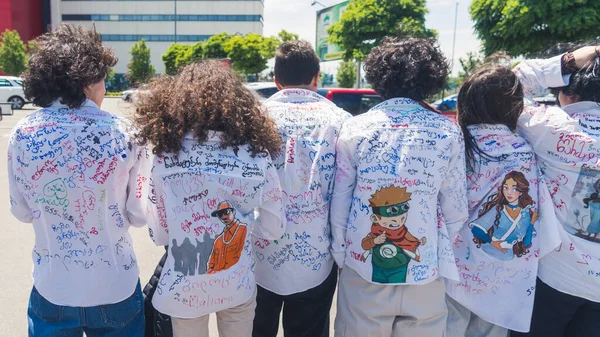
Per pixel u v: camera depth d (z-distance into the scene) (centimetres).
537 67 214
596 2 838
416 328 185
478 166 199
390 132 182
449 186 185
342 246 196
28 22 4497
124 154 170
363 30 1789
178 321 174
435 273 182
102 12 5728
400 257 180
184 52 4381
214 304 171
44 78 163
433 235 183
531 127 202
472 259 202
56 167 160
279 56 212
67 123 163
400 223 179
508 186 195
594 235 192
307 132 199
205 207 167
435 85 190
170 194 168
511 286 199
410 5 1756
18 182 164
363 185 184
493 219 197
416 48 191
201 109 165
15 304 315
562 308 201
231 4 5803
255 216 183
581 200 193
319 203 200
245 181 170
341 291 199
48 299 166
